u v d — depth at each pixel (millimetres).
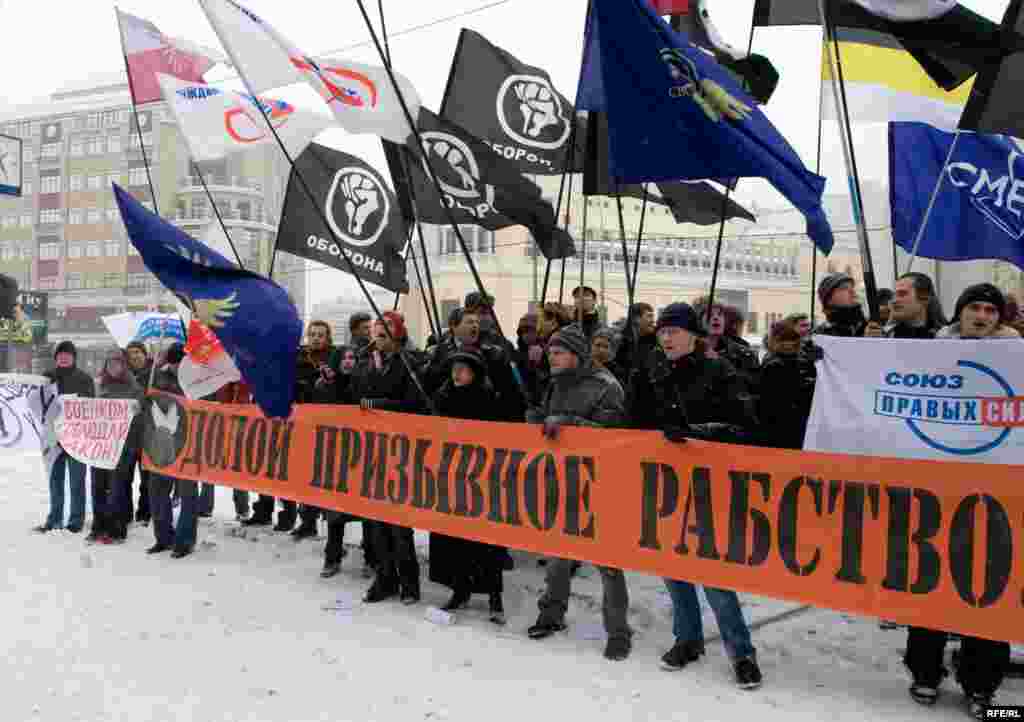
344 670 4387
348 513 5781
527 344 7086
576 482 4672
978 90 4312
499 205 7113
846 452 3934
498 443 4992
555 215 7078
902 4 4445
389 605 5562
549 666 4457
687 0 5980
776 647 4758
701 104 4230
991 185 5266
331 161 7125
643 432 4449
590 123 6723
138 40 6836
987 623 3516
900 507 3725
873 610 3764
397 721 3795
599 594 5836
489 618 5242
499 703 3980
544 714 3861
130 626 5094
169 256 5434
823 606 3881
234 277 5590
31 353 36406
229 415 6531
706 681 4250
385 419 5551
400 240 7234
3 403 8062
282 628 5066
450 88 7422
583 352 4910
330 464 5863
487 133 7449
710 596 4258
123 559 6785
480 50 7477
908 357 3826
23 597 5688
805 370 4734
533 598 5809
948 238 5379
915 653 3965
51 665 4457
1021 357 3611
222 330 5422
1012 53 4270
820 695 4066
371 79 5867
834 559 3869
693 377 4367
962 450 3715
